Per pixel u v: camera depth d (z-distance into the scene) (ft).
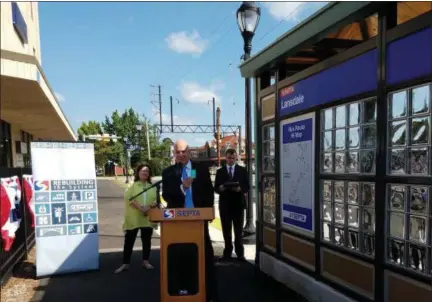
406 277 9.95
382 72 10.62
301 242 14.89
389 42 10.38
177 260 12.32
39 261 18.38
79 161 19.60
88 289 16.70
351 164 12.19
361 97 11.50
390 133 10.53
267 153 17.88
